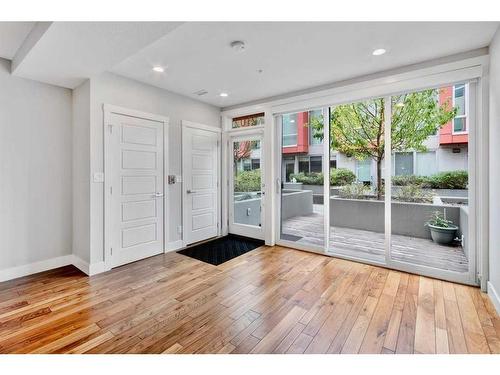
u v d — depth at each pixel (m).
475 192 2.69
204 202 4.56
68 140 3.37
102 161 3.14
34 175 3.10
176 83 3.57
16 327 2.01
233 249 4.05
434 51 2.63
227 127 4.89
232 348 1.77
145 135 3.60
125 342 1.83
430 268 2.96
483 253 2.56
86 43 2.22
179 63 2.94
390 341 1.84
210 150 4.65
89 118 3.04
